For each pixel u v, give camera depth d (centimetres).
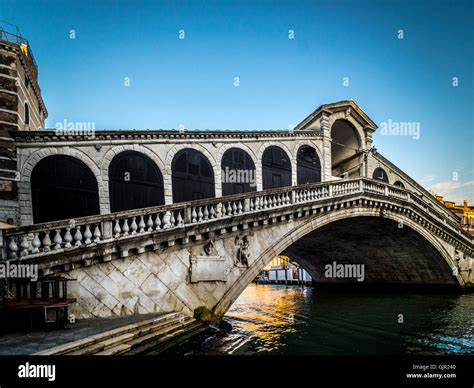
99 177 1157
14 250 716
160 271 952
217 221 1065
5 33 1182
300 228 1355
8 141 1028
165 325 838
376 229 1953
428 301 1997
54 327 703
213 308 1048
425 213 1981
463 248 2311
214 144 1470
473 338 1163
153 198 1272
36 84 1348
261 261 1200
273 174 1667
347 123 2136
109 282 862
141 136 1262
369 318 1538
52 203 1068
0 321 661
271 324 1416
